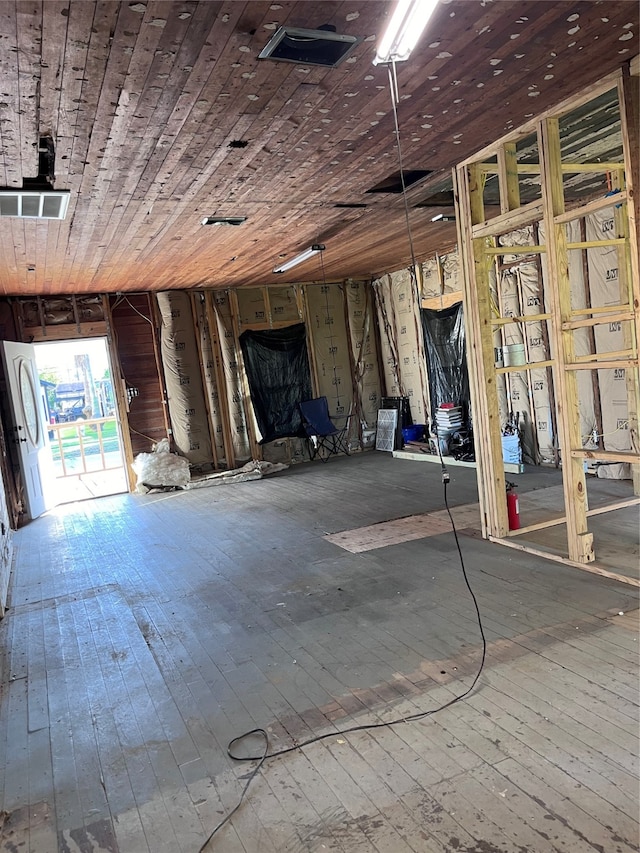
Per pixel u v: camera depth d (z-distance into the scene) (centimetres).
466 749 211
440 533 473
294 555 461
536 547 405
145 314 838
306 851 174
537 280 644
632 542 400
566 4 238
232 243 592
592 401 591
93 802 206
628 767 193
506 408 712
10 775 226
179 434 859
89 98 268
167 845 182
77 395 1318
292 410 918
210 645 321
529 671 257
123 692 281
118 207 432
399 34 222
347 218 550
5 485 662
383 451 936
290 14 220
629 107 299
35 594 436
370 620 328
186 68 251
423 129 356
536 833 171
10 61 232
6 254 534
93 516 690
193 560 478
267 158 370
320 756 217
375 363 978
